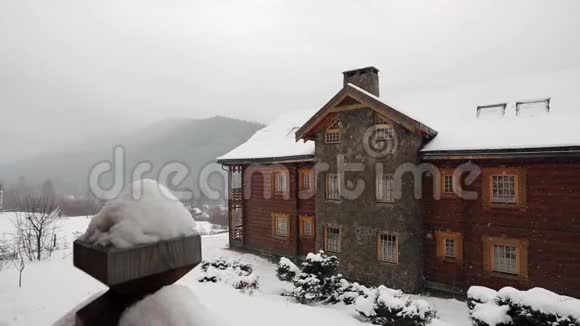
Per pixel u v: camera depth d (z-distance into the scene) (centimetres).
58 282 1120
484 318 754
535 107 1266
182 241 106
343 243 1491
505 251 1199
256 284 1220
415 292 1294
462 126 1339
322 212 1574
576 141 1009
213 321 106
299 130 1583
